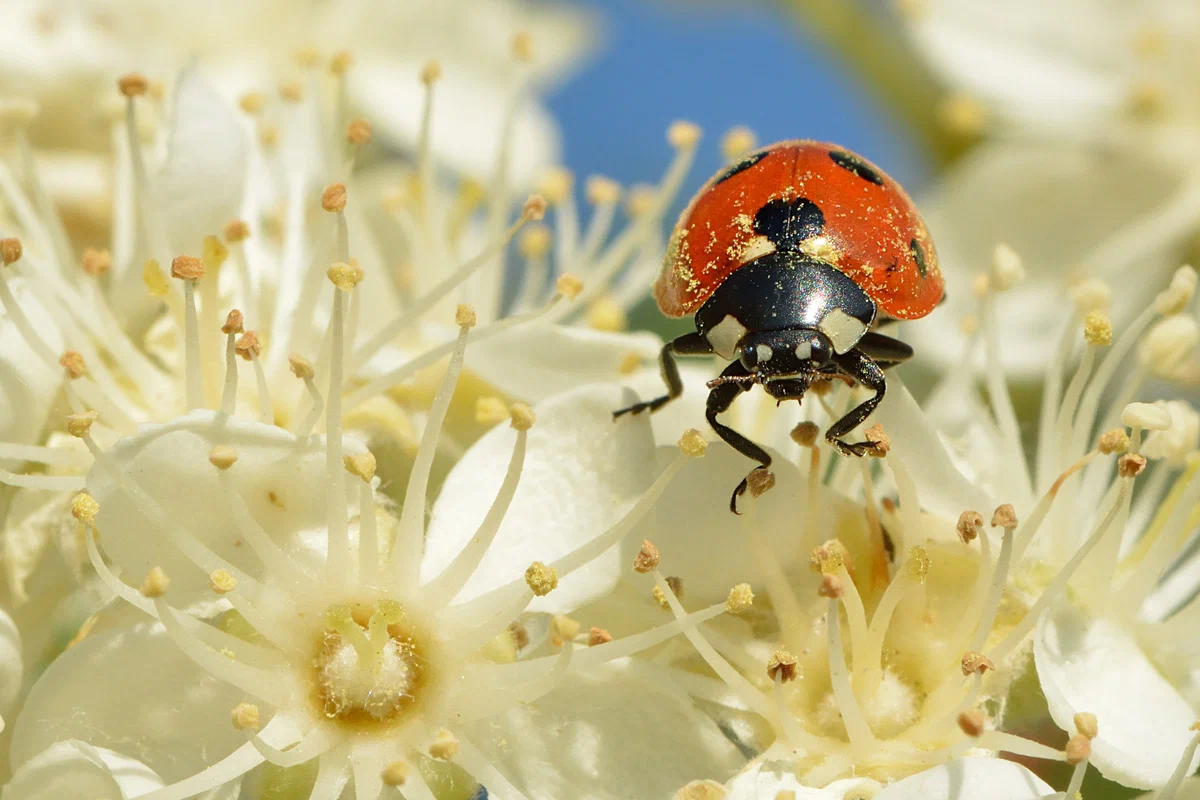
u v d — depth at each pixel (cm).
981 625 8
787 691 8
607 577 8
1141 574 8
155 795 8
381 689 8
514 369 8
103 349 9
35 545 8
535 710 8
